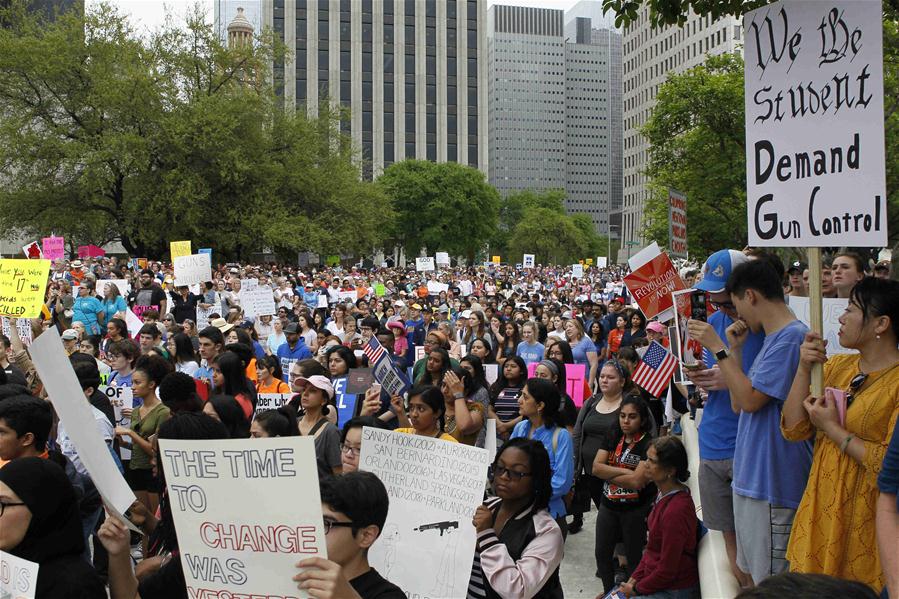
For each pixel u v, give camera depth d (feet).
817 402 13.23
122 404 30.58
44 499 12.28
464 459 14.48
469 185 321.11
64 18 154.61
